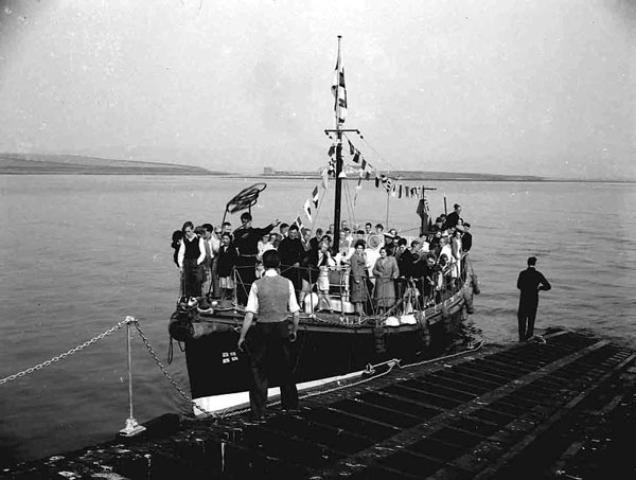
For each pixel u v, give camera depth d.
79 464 5.90
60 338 16.80
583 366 12.84
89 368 14.16
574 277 29.69
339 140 13.47
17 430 10.47
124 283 25.62
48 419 11.02
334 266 12.31
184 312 9.18
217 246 11.09
